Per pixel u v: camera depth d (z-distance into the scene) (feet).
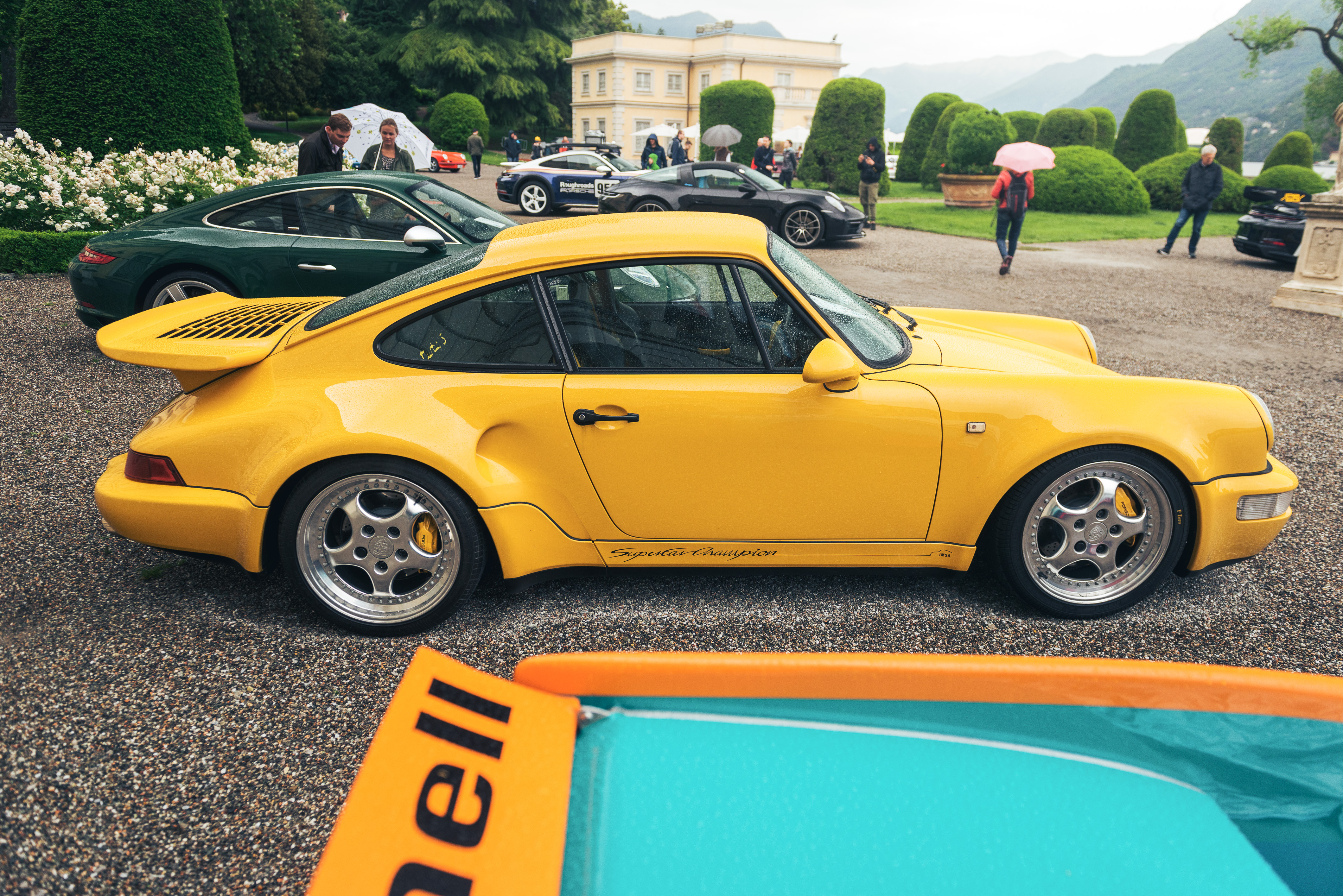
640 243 9.27
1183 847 3.66
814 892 3.39
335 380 9.18
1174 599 10.63
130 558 11.33
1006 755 4.09
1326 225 31.40
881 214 65.92
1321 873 3.58
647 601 10.42
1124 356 24.04
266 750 7.64
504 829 3.51
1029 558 9.70
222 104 39.52
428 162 80.64
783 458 9.16
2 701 8.24
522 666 4.39
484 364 9.20
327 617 9.49
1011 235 37.78
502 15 181.98
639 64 197.67
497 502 9.02
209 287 19.12
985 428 9.16
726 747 4.11
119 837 6.60
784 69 198.80
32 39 36.40
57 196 30.81
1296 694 4.37
